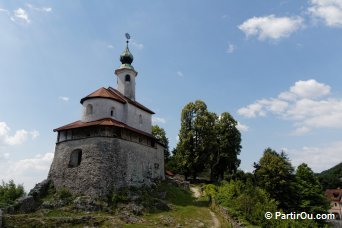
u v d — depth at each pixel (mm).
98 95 52125
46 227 35188
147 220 39375
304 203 56156
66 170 47094
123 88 62312
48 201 42781
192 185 64938
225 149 74062
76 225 36219
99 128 48094
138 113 59188
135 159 50719
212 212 44094
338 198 101625
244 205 38656
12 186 55719
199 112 72688
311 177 61469
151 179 53750
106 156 46250
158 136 85000
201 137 70875
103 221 37375
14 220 35469
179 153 71750
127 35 67125
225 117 76812
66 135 50062
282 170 56281
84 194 43688
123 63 65188
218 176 76000
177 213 42969
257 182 58406
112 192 43938
